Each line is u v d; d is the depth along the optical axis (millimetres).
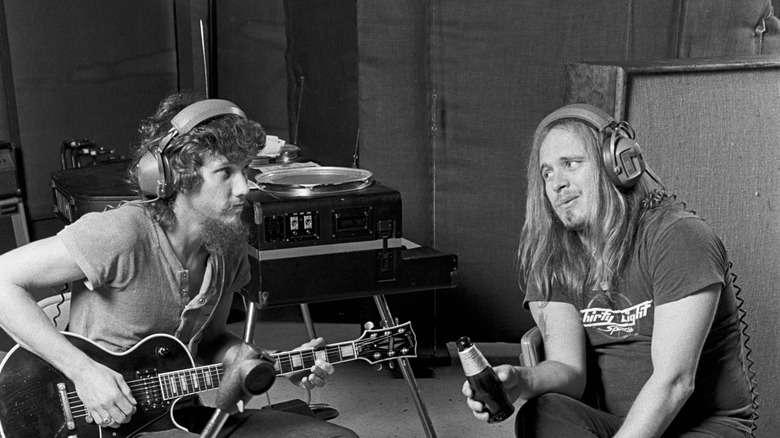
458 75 3285
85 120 4520
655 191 1868
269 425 2033
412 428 2971
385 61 3285
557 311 1954
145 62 4676
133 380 1914
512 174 3301
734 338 1854
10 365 1851
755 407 1916
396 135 3350
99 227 1863
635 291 1833
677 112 2285
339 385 3318
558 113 1887
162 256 1937
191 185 1885
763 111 2338
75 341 1880
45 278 1840
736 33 3070
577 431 1771
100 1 4473
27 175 4352
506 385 1806
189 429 2029
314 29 3998
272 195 2496
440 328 3469
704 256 1734
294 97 4273
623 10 3104
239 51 4629
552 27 3168
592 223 1840
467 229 3402
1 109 4227
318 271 2494
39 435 1861
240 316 4055
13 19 4211
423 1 3234
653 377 1734
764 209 2385
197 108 1903
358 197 2492
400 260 2574
